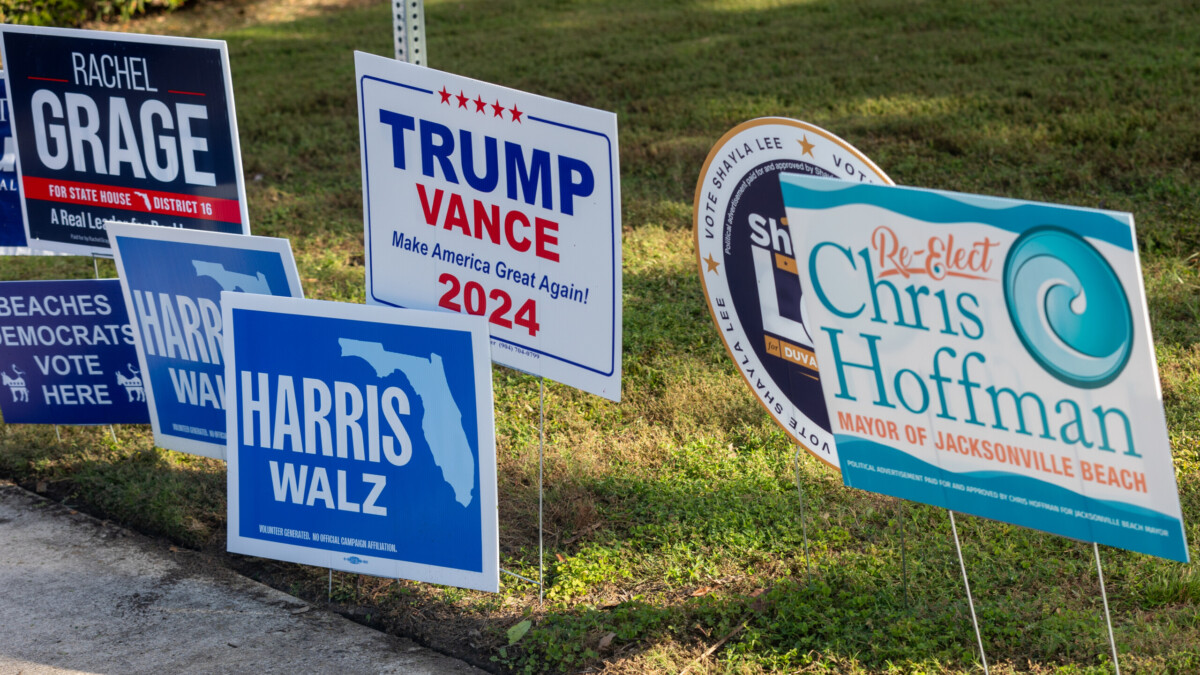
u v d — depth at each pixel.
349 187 10.20
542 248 4.46
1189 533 4.53
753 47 14.44
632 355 6.73
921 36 14.19
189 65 5.32
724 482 5.25
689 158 10.22
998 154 9.47
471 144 4.57
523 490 5.35
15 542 5.15
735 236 4.12
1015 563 4.48
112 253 5.48
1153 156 8.96
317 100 13.09
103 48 5.47
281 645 4.27
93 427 6.29
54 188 5.91
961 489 3.42
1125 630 3.93
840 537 4.71
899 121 10.46
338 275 8.11
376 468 4.30
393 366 4.16
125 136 5.61
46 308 5.66
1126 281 2.79
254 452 4.49
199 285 5.04
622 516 5.06
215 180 5.51
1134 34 13.17
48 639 4.33
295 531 4.50
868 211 3.27
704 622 4.22
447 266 4.85
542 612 4.37
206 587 4.73
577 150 4.20
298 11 19.20
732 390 6.15
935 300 3.22
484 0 19.14
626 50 14.76
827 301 3.49
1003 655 3.88
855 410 3.59
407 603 4.52
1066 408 3.06
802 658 3.93
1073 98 10.62
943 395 3.33
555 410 6.20
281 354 4.33
